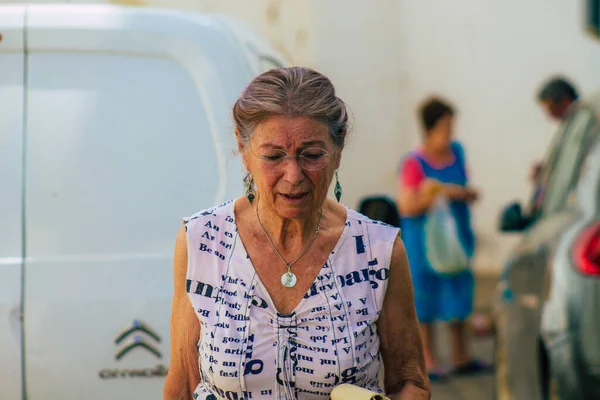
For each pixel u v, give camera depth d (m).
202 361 4.47
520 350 8.34
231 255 4.51
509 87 16.52
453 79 16.98
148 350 5.93
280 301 4.45
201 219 4.60
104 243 6.05
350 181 16.33
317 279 4.46
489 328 13.74
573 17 15.38
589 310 7.48
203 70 6.27
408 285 4.61
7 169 6.11
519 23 16.22
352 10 16.06
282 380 4.36
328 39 15.95
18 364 5.88
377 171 16.44
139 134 6.20
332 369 4.34
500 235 17.05
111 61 6.25
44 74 6.22
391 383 4.71
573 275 7.62
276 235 4.49
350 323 4.42
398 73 16.38
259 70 6.71
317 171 4.21
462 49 16.89
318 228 4.53
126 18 6.32
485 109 16.89
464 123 17.14
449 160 11.79
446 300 11.66
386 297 4.58
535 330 8.03
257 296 4.43
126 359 5.92
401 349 4.65
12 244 6.02
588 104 9.08
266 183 4.24
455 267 11.53
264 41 7.29
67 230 6.05
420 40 16.56
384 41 16.20
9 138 6.14
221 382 4.38
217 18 6.59
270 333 4.38
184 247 4.58
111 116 6.20
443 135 11.70
